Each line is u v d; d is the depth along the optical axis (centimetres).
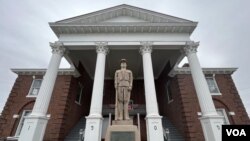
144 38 1504
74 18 1512
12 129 1648
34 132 1091
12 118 1706
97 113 1159
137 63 2078
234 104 1745
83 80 2092
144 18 1591
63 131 1551
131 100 2256
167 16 1533
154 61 2019
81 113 1995
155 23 1484
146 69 1339
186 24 1493
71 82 1811
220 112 1722
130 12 1606
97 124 1105
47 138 1467
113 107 2023
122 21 1587
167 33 1538
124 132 750
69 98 1736
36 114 1156
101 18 1580
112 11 1575
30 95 1827
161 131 1088
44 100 1226
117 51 1823
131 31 1526
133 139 736
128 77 903
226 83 1867
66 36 1521
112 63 2083
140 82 2400
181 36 1527
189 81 1750
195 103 1633
